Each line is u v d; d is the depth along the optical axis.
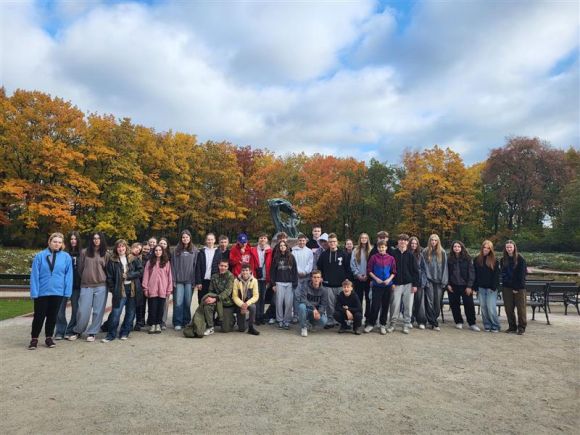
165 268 8.86
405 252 9.34
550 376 6.09
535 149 48.31
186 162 39.41
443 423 4.39
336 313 8.99
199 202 40.12
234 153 47.84
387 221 47.62
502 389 5.50
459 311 9.88
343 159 50.78
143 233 40.06
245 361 6.63
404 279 9.13
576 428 4.34
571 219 41.06
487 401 5.06
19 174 28.67
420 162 44.03
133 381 5.59
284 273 9.41
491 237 48.22
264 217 45.88
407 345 7.93
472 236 46.75
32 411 4.55
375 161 48.56
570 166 52.41
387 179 48.16
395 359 6.89
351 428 4.21
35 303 7.41
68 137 30.48
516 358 7.09
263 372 6.05
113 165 32.06
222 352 7.20
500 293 12.78
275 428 4.17
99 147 31.30
